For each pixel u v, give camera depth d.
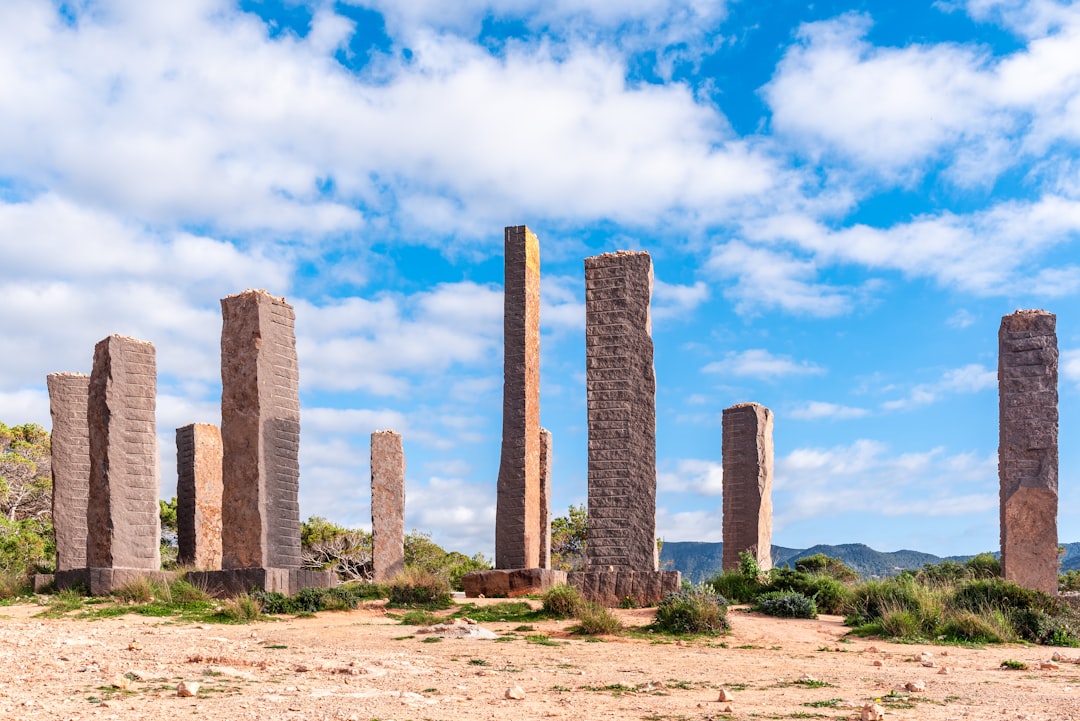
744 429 37.03
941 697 12.90
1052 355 28.16
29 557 40.34
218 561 34.69
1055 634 21.22
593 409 25.56
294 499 26.86
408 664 15.27
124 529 26.97
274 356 26.72
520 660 16.48
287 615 22.92
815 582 26.16
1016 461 27.98
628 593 24.33
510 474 28.75
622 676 14.88
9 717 9.69
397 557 38.53
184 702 11.02
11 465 45.44
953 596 23.59
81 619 21.77
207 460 34.81
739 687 13.86
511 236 29.70
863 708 10.96
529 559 28.45
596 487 25.19
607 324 25.83
